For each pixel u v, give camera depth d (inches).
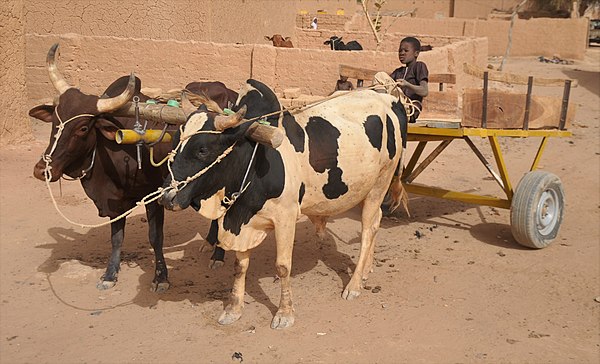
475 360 212.4
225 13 838.5
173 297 253.6
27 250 296.5
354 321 236.5
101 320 234.4
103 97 237.1
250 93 214.8
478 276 282.2
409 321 237.8
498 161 317.4
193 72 630.5
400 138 263.6
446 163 494.6
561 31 1545.3
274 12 1035.9
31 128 520.1
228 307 235.1
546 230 318.0
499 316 244.8
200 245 310.2
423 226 349.7
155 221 253.6
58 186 395.2
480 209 382.3
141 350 213.8
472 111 302.8
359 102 247.9
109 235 318.0
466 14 2041.1
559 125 332.8
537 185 305.7
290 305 231.1
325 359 209.9
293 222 220.5
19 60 492.7
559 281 278.5
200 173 194.7
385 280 275.1
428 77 326.0
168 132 230.1
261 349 215.3
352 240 324.5
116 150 239.8
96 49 636.7
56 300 249.3
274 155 210.4
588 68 1362.0
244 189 207.3
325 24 1191.6
